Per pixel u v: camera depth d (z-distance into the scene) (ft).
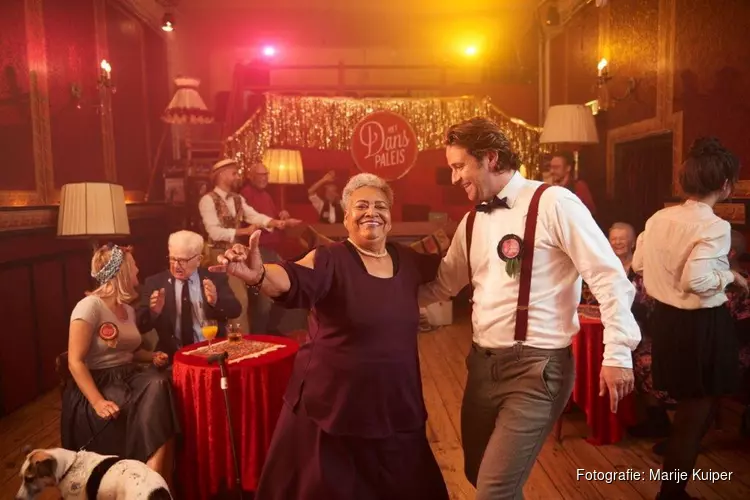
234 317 11.47
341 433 7.03
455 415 13.97
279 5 36.63
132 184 25.08
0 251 14.74
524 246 6.67
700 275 8.71
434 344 20.34
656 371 9.67
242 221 18.67
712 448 12.02
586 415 12.69
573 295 6.77
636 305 12.76
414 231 22.72
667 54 17.61
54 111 18.33
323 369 7.18
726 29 14.92
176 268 10.89
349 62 38.75
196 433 9.38
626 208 20.58
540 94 28.96
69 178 19.25
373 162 22.27
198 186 27.45
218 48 38.06
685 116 16.69
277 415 9.58
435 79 38.55
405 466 7.39
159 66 29.12
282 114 24.13
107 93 22.58
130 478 8.07
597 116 22.66
